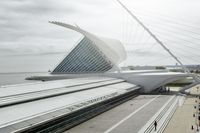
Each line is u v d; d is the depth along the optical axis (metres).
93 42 88.69
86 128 34.62
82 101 41.84
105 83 66.50
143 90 78.31
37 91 43.50
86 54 90.12
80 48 90.12
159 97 66.00
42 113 32.25
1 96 36.75
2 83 124.38
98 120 39.34
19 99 36.12
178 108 49.88
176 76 76.62
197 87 89.62
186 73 77.31
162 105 52.41
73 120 36.09
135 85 75.00
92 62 90.38
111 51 94.81
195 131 33.16
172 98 63.41
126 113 44.62
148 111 46.12
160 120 39.22
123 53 104.88
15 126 26.69
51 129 31.19
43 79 94.94
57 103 38.28
